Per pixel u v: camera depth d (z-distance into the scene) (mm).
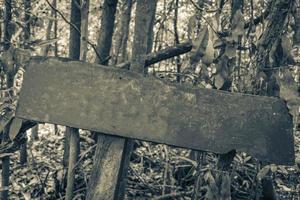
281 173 3975
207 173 2100
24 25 2557
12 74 2590
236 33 2051
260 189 3676
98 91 1866
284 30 2180
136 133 1835
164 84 1851
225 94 1839
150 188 3771
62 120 1865
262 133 1809
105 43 3531
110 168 1869
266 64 2299
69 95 1874
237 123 1819
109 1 3395
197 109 1833
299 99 1853
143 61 1939
